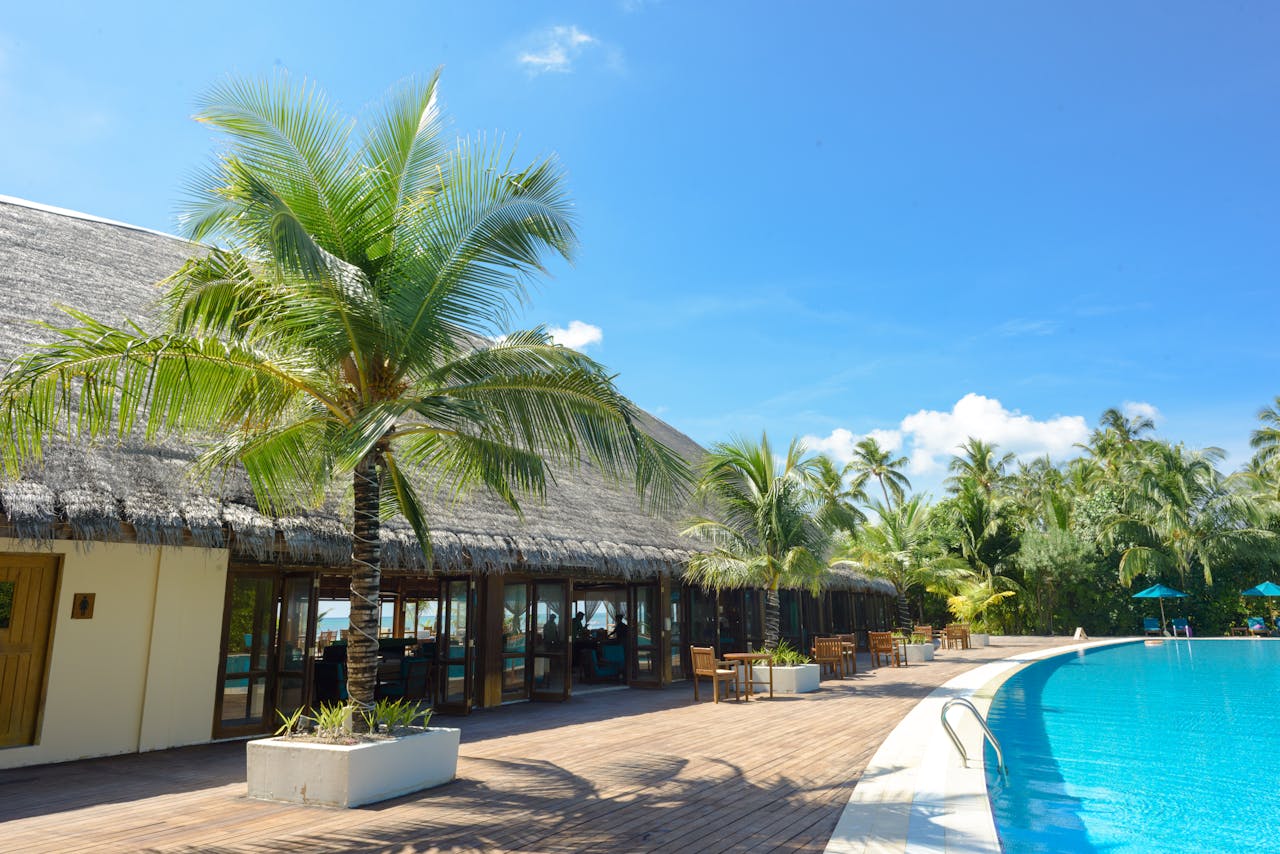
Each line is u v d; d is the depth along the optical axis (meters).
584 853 4.77
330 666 11.09
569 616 13.80
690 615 18.14
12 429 5.67
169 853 4.80
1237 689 15.81
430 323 6.80
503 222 6.89
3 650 8.02
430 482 11.55
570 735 9.60
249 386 6.76
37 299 9.70
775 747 8.53
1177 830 6.16
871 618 31.56
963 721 10.51
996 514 39.22
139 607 9.02
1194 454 37.19
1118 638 31.02
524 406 7.01
